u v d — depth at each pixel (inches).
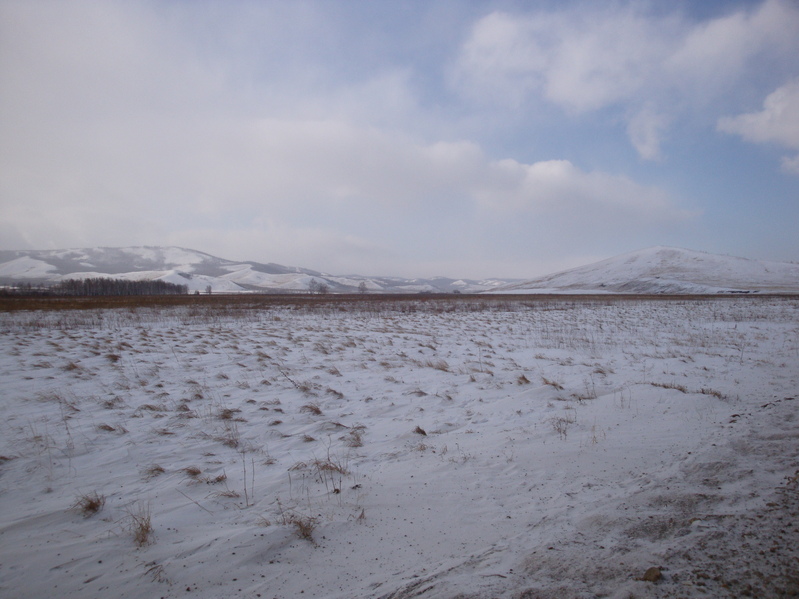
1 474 209.5
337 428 273.4
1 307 1390.3
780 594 107.3
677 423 256.5
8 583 126.9
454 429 269.7
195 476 203.6
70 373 424.8
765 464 187.0
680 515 151.0
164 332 775.7
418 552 141.6
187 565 135.7
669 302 1795.0
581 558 130.2
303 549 144.3
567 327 836.0
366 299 2405.3
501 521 158.7
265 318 1085.1
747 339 619.5
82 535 154.0
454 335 727.1
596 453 218.1
